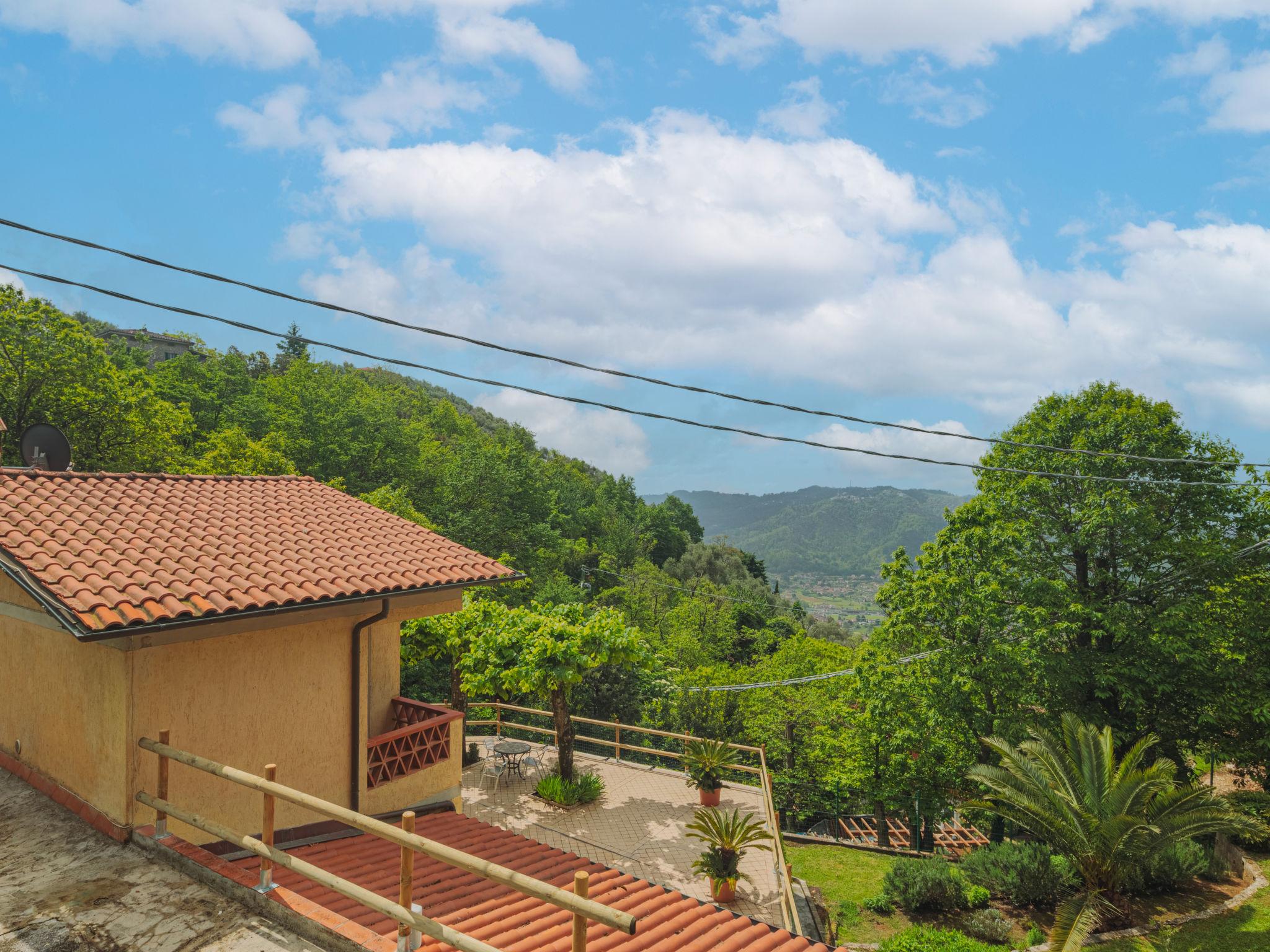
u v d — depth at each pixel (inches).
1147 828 612.7
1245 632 836.0
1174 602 861.8
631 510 4382.4
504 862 347.9
